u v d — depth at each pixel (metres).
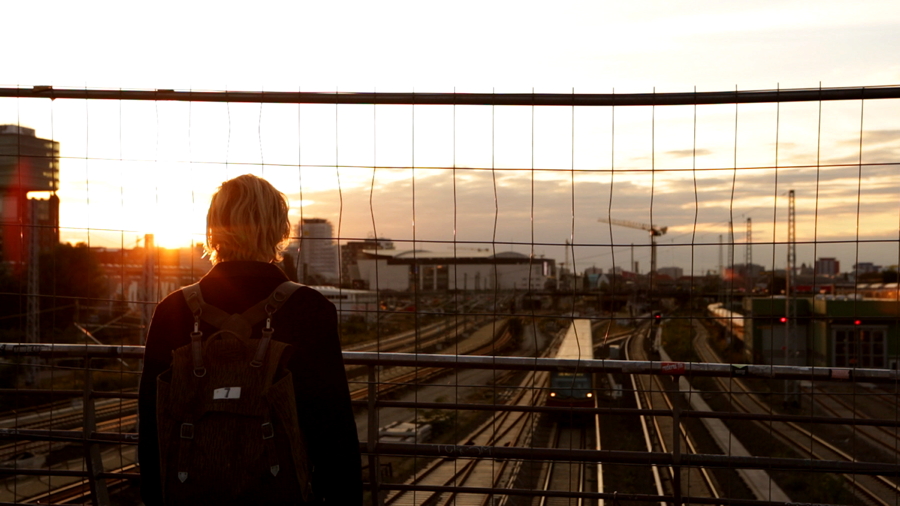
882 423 2.72
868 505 7.90
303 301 1.83
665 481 8.02
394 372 11.12
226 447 1.68
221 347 1.74
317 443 1.79
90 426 3.17
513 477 5.95
